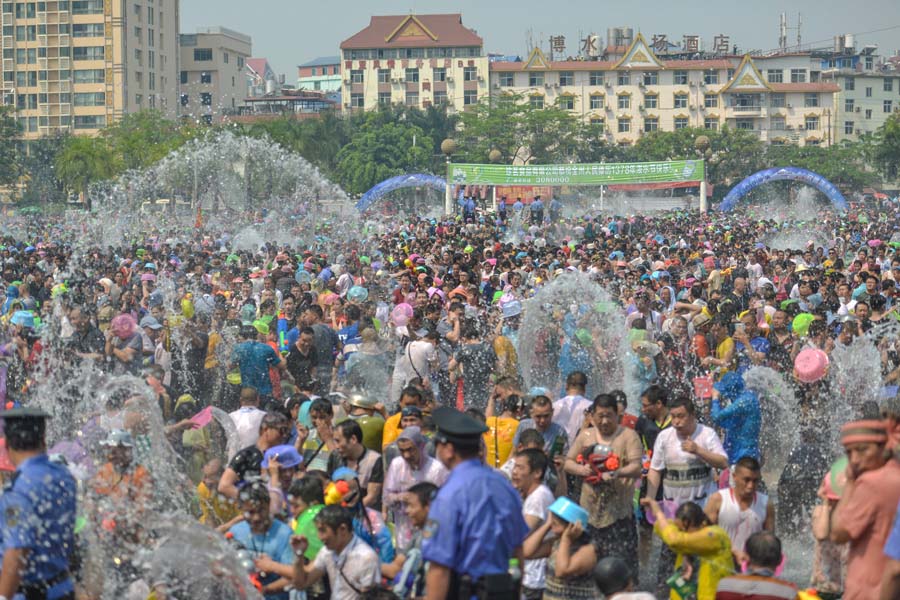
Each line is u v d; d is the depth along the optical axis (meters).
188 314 25.61
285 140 150.50
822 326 23.22
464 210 86.00
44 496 10.17
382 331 28.48
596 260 40.44
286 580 11.95
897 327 24.77
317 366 23.14
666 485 14.93
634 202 152.75
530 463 12.73
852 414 19.80
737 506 13.27
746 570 11.73
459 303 23.66
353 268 40.69
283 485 13.58
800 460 17.27
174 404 20.12
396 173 168.88
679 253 49.03
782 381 20.02
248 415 16.84
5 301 32.12
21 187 183.88
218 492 14.03
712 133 187.00
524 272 37.81
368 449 14.87
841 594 13.05
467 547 9.59
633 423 16.53
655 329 27.09
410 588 11.49
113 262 42.03
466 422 10.00
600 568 10.97
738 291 33.03
